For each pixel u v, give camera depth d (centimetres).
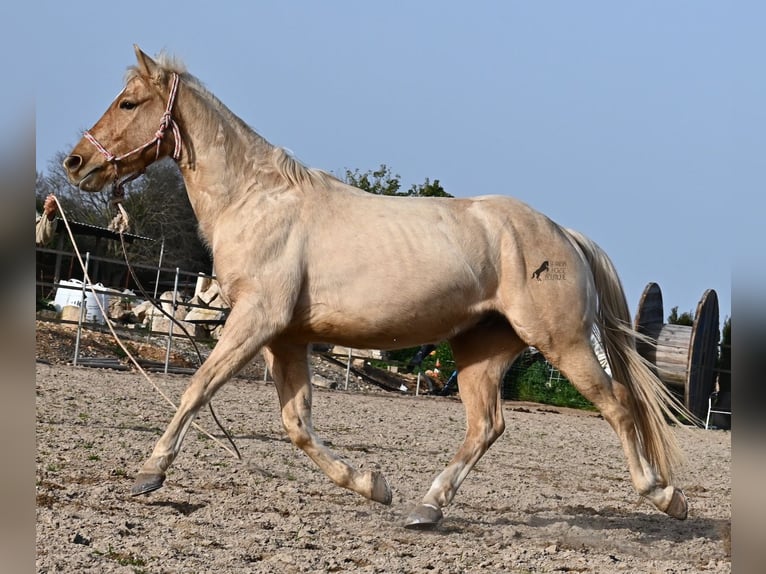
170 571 514
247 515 699
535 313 733
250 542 606
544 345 740
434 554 621
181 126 723
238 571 527
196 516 684
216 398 1738
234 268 691
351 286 702
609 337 791
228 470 903
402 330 718
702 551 705
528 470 1182
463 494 930
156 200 4106
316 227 707
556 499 947
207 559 552
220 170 716
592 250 791
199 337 2620
